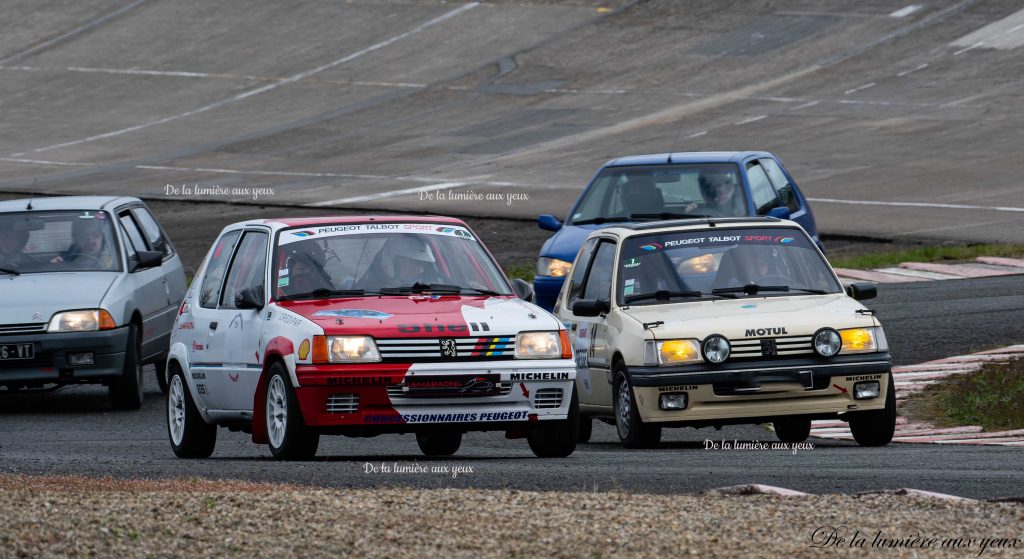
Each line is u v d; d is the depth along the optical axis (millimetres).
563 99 196625
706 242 44469
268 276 38594
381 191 145500
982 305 69375
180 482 30797
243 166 172875
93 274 55094
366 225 40531
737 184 58875
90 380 53188
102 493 27969
